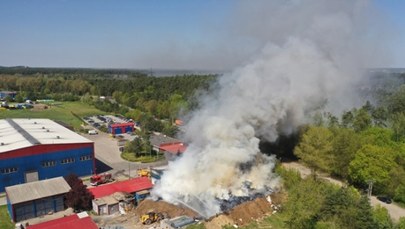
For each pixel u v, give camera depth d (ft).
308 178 111.75
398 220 90.84
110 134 212.23
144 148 161.68
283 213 95.04
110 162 151.74
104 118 267.59
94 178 122.42
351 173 115.55
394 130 154.40
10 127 158.71
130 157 157.69
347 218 77.15
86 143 132.26
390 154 113.39
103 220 90.43
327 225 75.77
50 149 123.54
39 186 100.42
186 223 84.74
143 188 104.88
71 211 96.94
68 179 105.91
